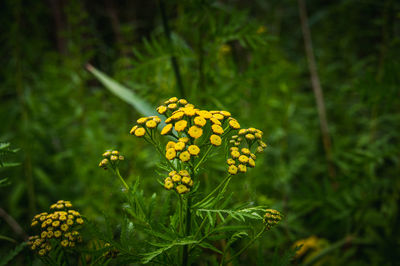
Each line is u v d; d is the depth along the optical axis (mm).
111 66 1390
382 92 829
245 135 509
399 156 960
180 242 463
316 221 1068
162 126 656
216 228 469
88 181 991
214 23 757
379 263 853
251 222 509
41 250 494
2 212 758
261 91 895
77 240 500
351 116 1379
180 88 784
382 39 1171
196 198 499
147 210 504
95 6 1662
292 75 1271
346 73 1469
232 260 499
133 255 474
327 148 1180
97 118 1155
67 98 1253
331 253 930
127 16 1632
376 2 1166
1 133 1087
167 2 873
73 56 1306
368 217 955
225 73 878
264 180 944
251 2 1749
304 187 910
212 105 790
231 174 473
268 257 697
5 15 1035
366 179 918
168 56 762
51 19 1564
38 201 1099
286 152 1256
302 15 1420
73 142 1205
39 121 1175
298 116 1422
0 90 1088
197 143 513
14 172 1101
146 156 913
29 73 1138
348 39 1374
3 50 1074
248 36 744
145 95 809
